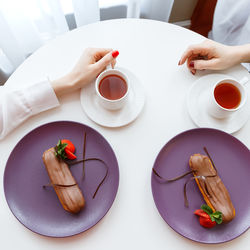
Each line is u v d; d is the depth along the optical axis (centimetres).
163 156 73
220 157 73
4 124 73
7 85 82
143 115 79
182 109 80
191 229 67
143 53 87
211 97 73
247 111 78
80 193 66
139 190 71
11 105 74
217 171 72
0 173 72
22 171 70
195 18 157
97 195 69
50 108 78
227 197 67
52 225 66
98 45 88
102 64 77
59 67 85
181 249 67
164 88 83
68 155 70
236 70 86
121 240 67
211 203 66
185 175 71
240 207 69
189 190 70
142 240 67
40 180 70
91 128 72
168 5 126
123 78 76
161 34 91
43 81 76
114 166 70
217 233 66
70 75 78
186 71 85
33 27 117
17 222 68
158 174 71
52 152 69
